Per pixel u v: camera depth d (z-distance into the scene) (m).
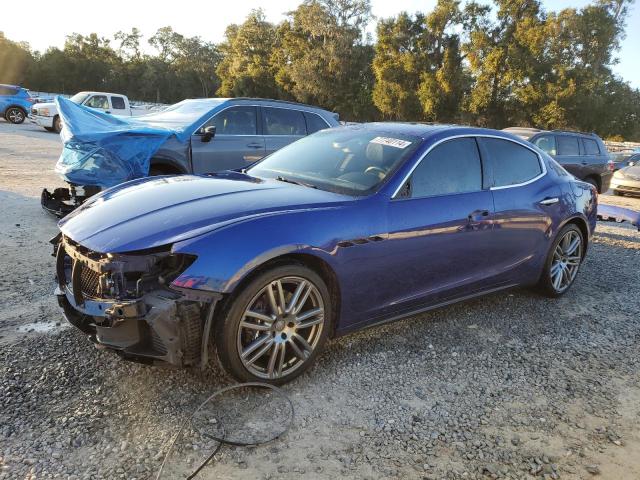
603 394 3.27
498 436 2.76
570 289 5.37
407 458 2.54
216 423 2.68
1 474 2.23
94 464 2.34
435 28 45.91
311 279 3.04
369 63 55.97
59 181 10.09
